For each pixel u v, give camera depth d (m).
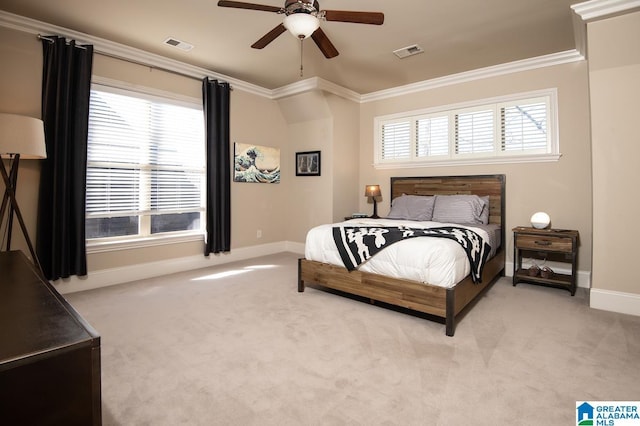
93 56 3.68
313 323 2.77
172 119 4.43
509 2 2.88
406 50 3.85
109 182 3.91
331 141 5.31
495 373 2.02
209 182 4.68
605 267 3.08
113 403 1.74
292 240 5.92
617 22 2.75
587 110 3.80
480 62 4.21
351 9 2.99
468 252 2.87
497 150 4.39
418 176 5.13
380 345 2.38
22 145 2.73
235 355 2.24
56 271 3.41
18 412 0.71
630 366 2.10
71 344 0.78
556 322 2.79
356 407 1.71
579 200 3.88
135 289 3.69
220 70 4.61
